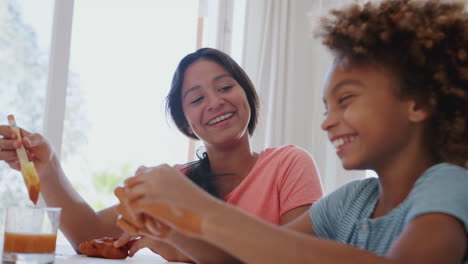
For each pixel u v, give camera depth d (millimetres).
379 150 644
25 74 2283
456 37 665
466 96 653
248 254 547
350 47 671
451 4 704
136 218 694
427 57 651
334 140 669
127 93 2582
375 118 637
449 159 674
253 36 2717
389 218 671
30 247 804
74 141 2473
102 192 2617
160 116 2641
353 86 653
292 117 2695
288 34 2734
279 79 2670
